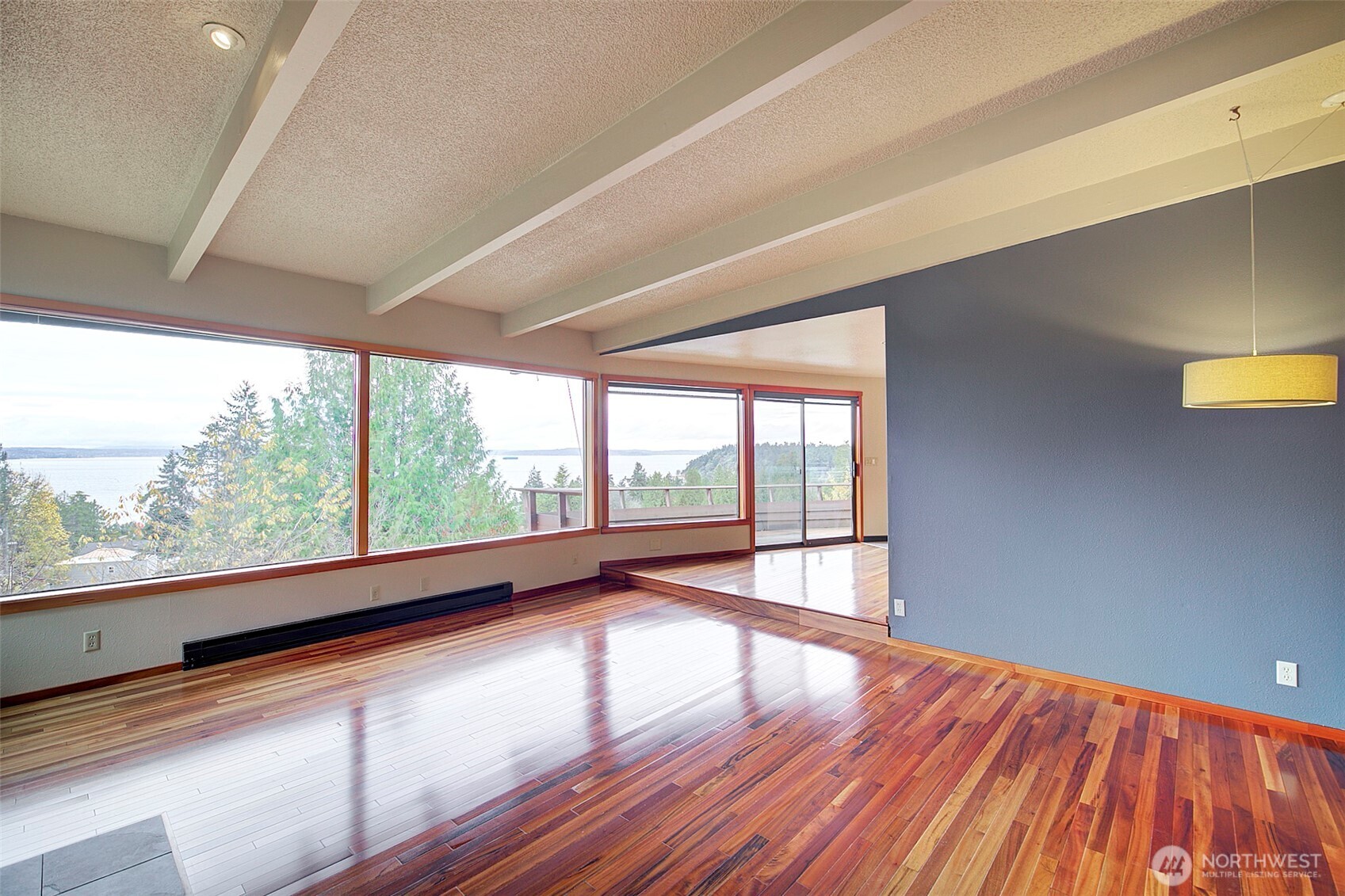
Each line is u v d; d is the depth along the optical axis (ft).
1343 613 8.26
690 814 6.87
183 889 5.69
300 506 13.38
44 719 9.34
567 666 11.66
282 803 7.11
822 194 9.29
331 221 10.39
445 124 7.45
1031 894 5.56
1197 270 9.31
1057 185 9.57
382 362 14.79
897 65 6.49
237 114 6.97
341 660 12.04
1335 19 5.64
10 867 5.99
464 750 8.35
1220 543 9.16
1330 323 8.32
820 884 5.73
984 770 7.72
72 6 5.40
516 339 17.49
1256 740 8.39
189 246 9.80
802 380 23.93
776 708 9.67
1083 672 10.41
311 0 4.79
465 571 16.03
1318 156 7.85
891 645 12.87
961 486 11.83
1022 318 11.05
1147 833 6.43
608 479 20.20
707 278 14.06
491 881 5.80
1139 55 6.50
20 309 10.05
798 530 24.27
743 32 5.99
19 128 7.47
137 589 11.03
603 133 7.68
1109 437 10.14
